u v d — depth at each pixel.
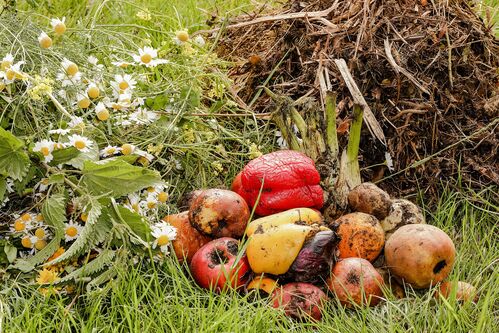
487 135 1.61
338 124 1.59
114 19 1.94
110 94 1.49
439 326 1.29
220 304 1.30
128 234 1.33
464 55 1.64
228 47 1.81
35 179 1.41
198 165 1.55
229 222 1.38
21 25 1.49
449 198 1.56
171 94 1.55
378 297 1.32
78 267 1.36
